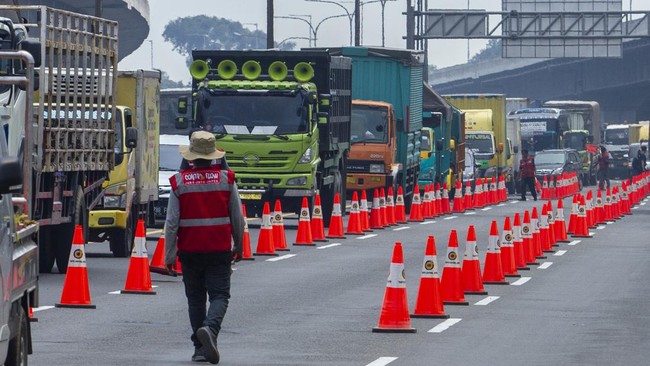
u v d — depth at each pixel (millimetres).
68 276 30719
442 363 23484
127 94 47000
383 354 24422
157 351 24312
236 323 28734
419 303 30125
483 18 126875
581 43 126438
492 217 76625
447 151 96750
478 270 35719
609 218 77375
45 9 35594
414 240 56125
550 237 53656
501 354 24703
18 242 19594
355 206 59812
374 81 78250
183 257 22797
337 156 67875
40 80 35188
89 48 39688
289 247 51250
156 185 50188
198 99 60969
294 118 60906
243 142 60625
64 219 38438
